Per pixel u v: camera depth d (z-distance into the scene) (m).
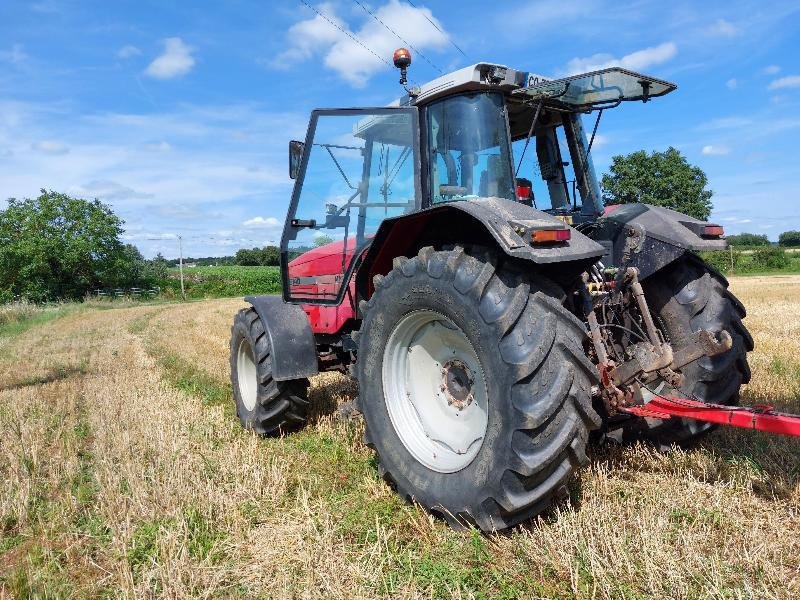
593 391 2.74
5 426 5.40
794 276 35.78
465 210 2.89
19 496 3.56
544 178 4.13
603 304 3.29
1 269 38.62
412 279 3.17
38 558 2.92
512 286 2.81
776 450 3.69
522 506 2.70
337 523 3.09
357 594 2.44
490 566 2.63
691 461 3.58
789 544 2.63
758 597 2.28
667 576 2.42
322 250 4.51
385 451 3.41
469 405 3.19
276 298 4.95
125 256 42.38
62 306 30.75
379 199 4.05
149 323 17.22
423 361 3.42
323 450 4.32
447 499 3.00
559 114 4.20
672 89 3.70
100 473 3.98
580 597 2.35
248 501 3.39
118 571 2.72
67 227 40.22
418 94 3.83
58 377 8.30
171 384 7.28
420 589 2.48
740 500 3.07
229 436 4.86
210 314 20.39
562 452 2.65
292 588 2.54
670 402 2.94
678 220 3.62
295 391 4.78
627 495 3.20
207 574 2.66
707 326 3.50
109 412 5.68
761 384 5.41
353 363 4.22
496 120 3.62
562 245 2.77
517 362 2.64
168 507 3.34
